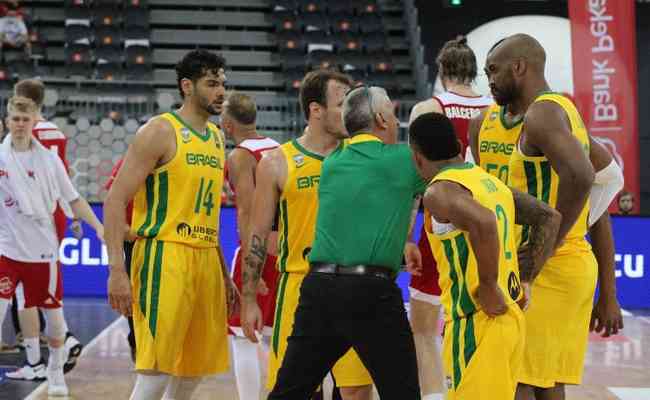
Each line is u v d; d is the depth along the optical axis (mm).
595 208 10883
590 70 32094
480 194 8898
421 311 13484
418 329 13555
